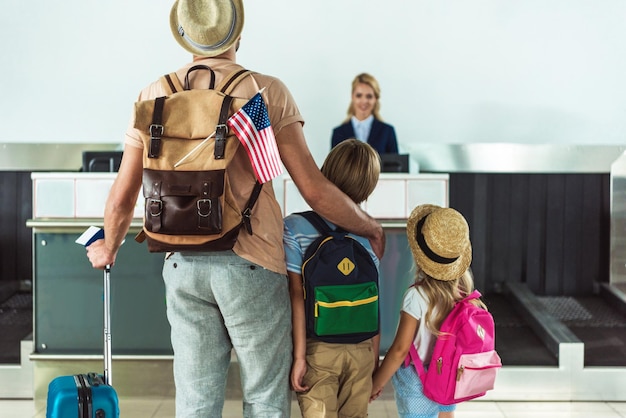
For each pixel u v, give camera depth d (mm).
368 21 5438
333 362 2463
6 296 5398
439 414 2885
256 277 2229
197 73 2301
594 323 4941
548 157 5379
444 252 2609
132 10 5406
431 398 2684
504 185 5527
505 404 4004
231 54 2369
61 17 5402
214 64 2311
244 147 2146
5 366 4047
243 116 2109
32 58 5426
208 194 2096
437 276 2650
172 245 2148
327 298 2406
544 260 5566
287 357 2332
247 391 2320
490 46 5438
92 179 3768
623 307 5109
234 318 2240
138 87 5457
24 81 5441
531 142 5488
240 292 2211
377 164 2621
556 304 5367
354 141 2633
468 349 2619
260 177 2135
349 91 5496
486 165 5410
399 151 5445
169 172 2121
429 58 5457
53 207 3775
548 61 5430
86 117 5473
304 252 2484
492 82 5461
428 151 5422
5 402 3986
